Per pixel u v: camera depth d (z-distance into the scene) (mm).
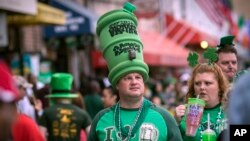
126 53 4133
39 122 7086
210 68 4719
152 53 21344
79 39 18688
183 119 4648
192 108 4254
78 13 17328
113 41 4199
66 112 7062
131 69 4098
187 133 4266
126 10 4328
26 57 14320
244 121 2316
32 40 16797
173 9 30156
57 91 7113
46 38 17906
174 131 4145
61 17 13875
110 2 24984
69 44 18734
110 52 4207
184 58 25172
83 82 10047
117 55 4160
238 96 2336
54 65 18656
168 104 13602
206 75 4703
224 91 4641
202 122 4633
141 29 26047
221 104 4668
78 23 17281
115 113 4223
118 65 4133
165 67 25406
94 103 9695
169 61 22859
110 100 8609
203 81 4707
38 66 14672
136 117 4145
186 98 4930
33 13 11727
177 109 4809
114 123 4180
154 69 24844
